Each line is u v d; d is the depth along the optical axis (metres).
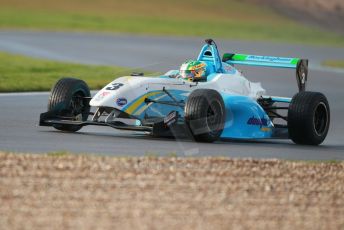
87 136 43.44
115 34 170.88
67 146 38.72
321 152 43.56
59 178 29.39
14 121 48.88
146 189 28.53
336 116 65.38
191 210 26.31
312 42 195.50
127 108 41.75
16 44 132.25
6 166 30.83
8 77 76.94
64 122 42.53
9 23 178.25
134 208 26.19
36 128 45.97
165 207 26.48
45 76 81.19
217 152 39.50
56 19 196.75
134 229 23.97
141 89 42.59
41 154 34.12
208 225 24.77
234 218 25.72
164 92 43.34
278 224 25.41
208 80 45.72
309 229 25.08
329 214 27.11
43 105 59.41
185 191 28.59
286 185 30.86
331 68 125.75
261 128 46.62
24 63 96.62
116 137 43.72
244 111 45.59
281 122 62.94
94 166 31.53
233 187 29.72
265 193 29.27
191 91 44.25
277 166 34.47
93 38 156.38
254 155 39.72
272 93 82.62
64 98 43.84
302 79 49.72
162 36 172.62
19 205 25.92
